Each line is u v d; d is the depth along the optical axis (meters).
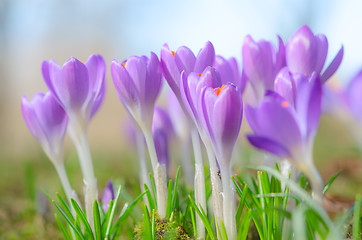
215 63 0.52
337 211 0.65
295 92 0.48
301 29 0.51
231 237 0.49
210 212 0.55
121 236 0.62
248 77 0.53
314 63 0.51
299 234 0.44
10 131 1.87
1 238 0.69
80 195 0.73
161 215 0.53
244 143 1.20
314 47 0.50
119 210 0.68
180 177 0.65
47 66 0.52
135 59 0.51
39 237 0.68
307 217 0.48
